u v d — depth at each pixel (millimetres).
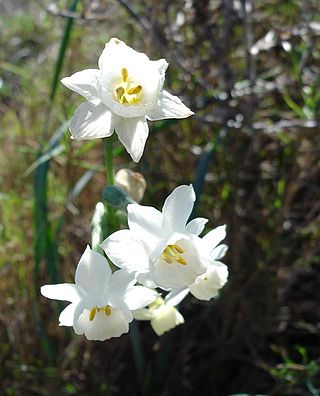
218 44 205
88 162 227
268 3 225
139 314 127
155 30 203
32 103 242
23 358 184
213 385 191
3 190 229
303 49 217
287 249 199
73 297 111
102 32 243
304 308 199
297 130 204
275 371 168
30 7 309
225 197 208
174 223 111
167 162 219
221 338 192
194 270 110
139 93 111
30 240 205
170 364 198
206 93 208
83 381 184
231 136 210
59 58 178
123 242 108
